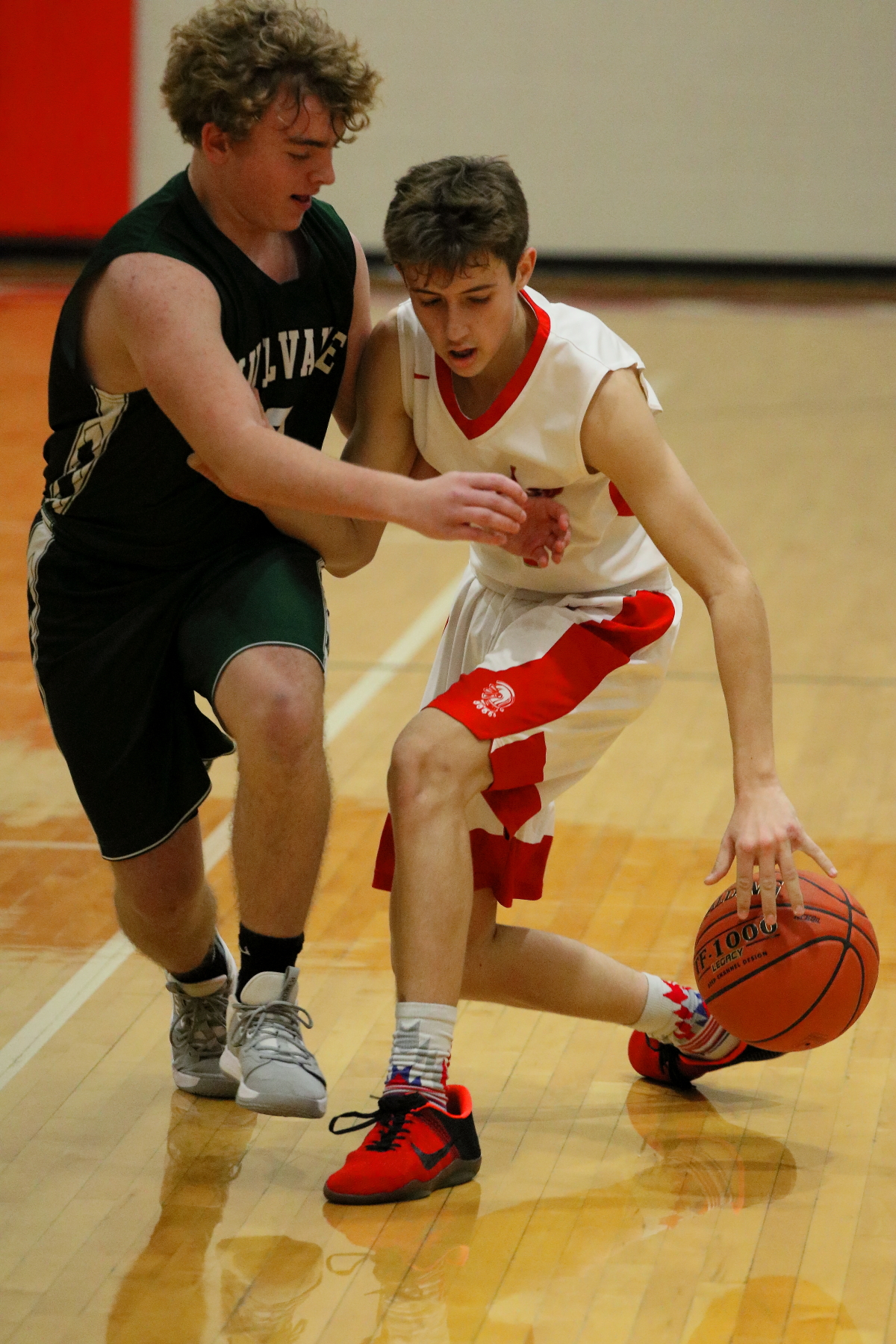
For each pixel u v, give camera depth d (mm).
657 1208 7199
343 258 7648
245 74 6734
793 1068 8648
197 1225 7102
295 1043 7301
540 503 7406
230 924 10445
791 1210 7168
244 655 7223
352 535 7965
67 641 7746
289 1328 6273
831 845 11812
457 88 43156
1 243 44938
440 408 7551
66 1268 6746
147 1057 8859
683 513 7316
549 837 8086
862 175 43000
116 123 44031
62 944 10266
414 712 15031
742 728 7188
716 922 7582
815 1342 6148
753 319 40594
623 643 7715
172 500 7477
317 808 7211
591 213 43938
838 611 18562
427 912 7262
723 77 42781
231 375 6844
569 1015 8188
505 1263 6734
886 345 37562
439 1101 7355
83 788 7859
